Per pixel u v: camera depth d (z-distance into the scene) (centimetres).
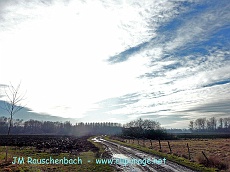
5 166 1872
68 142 5575
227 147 3853
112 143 5828
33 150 3600
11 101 2217
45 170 1900
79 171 1914
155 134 8250
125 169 2016
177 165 2195
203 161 2191
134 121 10131
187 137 8962
